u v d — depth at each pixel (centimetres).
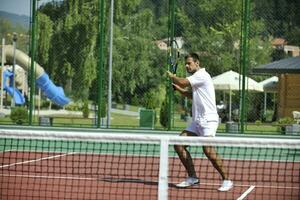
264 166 1249
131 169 1240
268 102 3350
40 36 3503
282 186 1095
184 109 3203
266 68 3169
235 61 3719
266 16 3856
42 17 3484
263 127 2833
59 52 3547
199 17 3841
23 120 2708
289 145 832
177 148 1057
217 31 3797
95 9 3528
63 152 1578
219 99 3450
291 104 3103
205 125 1042
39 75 3453
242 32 2223
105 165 1319
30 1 2314
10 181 1080
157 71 4422
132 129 2289
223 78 3162
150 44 4447
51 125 2403
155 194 968
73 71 3597
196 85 1048
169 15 2219
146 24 4450
